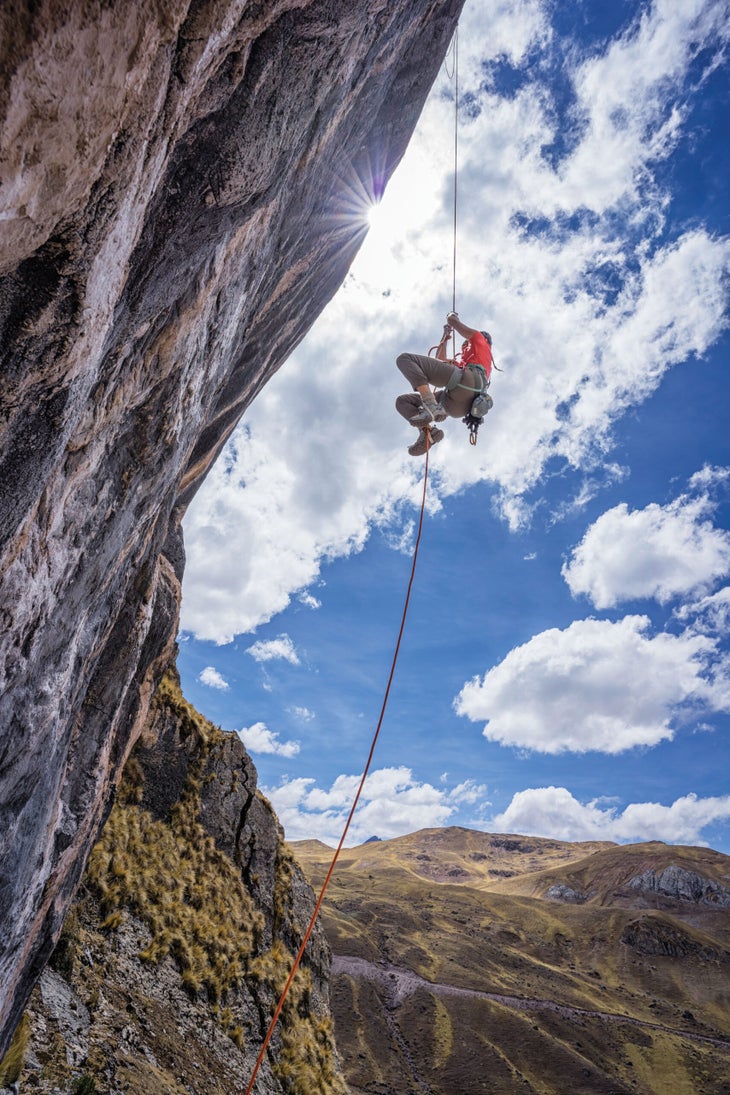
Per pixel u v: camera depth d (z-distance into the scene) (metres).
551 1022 100.62
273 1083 14.12
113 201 2.37
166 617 12.67
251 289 5.70
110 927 13.24
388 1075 78.94
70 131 1.94
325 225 6.91
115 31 1.89
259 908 19.05
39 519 3.13
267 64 3.37
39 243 2.14
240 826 20.39
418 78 6.72
